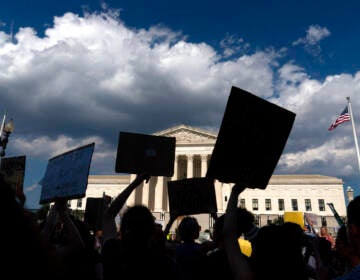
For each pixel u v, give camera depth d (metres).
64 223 3.90
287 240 3.29
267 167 3.58
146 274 3.38
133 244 3.54
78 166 4.11
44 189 4.64
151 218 3.73
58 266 1.57
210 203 7.32
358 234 3.04
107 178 99.25
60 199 4.16
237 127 3.50
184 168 91.31
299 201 93.75
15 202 1.51
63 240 4.82
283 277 3.11
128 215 3.68
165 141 5.50
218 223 4.36
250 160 3.53
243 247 6.78
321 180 94.50
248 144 3.52
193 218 6.28
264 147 3.58
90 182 98.88
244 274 2.93
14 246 1.37
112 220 4.50
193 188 7.48
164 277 3.45
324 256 6.77
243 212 5.14
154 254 3.63
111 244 3.82
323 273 5.80
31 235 1.47
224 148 3.49
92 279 3.12
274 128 3.62
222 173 3.48
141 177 5.17
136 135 5.40
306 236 5.93
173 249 7.10
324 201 92.56
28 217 1.54
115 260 3.55
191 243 5.98
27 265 1.38
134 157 5.29
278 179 96.81
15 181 7.00
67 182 4.17
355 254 3.11
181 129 88.25
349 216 3.13
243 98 3.53
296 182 95.44
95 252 3.39
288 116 3.68
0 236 1.36
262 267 3.21
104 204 5.52
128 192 4.83
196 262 4.53
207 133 85.81
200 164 91.81
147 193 82.06
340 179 93.62
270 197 95.25
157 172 5.30
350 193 66.50
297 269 3.20
